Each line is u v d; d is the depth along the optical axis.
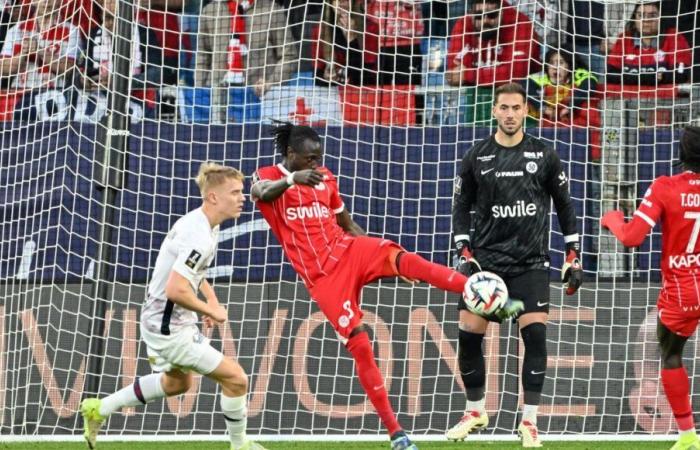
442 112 36.81
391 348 29.84
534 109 36.62
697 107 34.84
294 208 21.67
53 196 31.48
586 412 29.62
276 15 38.44
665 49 37.06
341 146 32.50
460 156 32.38
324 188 22.08
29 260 31.14
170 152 31.98
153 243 31.42
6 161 32.28
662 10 37.41
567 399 29.69
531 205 24.42
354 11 38.38
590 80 36.34
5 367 30.11
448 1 36.59
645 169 32.53
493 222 24.55
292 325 30.02
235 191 20.44
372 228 32.12
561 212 24.88
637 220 21.58
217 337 30.11
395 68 36.09
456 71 36.84
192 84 38.03
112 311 29.72
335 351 29.86
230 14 38.50
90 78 34.81
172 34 38.28
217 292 30.36
